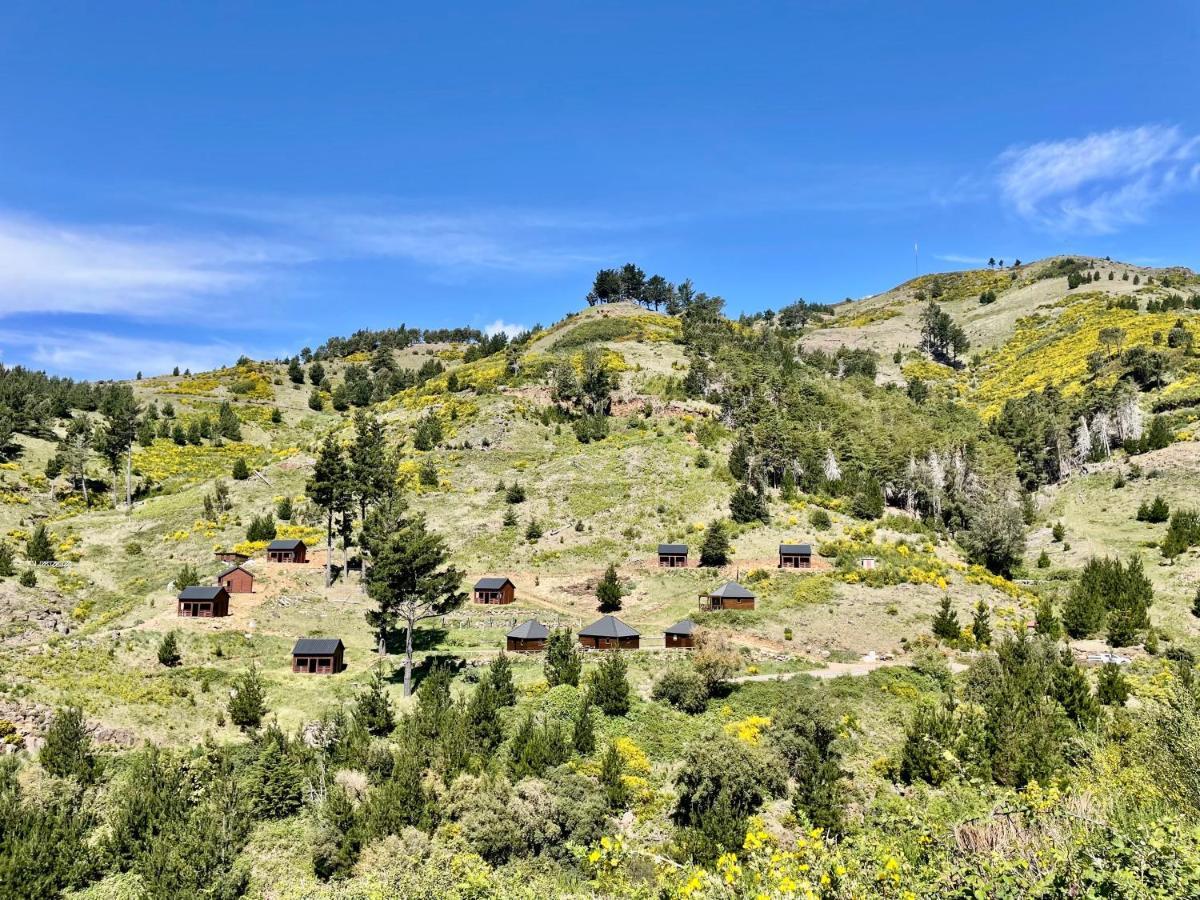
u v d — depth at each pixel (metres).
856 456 124.62
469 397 152.00
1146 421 128.38
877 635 72.12
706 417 140.12
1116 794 16.09
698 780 43.28
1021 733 41.28
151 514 113.06
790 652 69.12
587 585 90.69
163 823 37.66
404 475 118.94
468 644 75.38
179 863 34.44
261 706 55.50
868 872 13.20
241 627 76.12
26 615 76.19
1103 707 48.19
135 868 36.44
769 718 55.00
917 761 44.28
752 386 145.25
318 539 103.25
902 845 14.61
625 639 71.69
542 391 152.38
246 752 47.72
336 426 167.12
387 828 38.88
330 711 57.88
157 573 91.94
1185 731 17.14
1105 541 97.19
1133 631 68.69
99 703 52.78
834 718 52.75
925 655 64.62
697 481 115.06
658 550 94.25
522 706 56.69
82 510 119.44
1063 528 102.31
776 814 42.28
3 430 129.62
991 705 48.59
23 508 112.81
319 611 82.44
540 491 115.69
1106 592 76.50
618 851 15.89
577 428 135.62
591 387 145.00
